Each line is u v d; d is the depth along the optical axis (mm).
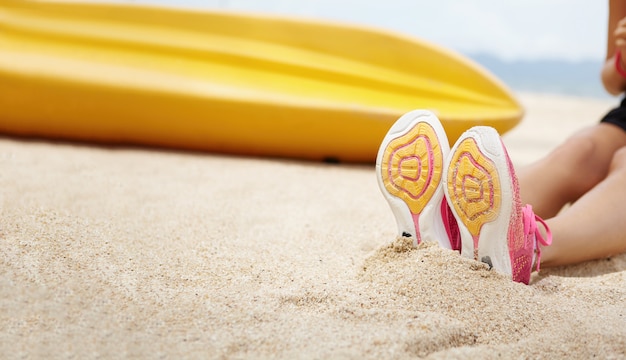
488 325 1324
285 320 1310
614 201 1559
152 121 2541
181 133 2564
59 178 2027
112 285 1391
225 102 2451
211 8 2770
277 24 2709
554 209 1680
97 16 2752
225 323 1299
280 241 1668
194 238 1646
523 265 1454
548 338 1292
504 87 2719
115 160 2348
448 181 1443
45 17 2744
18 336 1242
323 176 2299
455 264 1420
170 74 2574
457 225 1502
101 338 1250
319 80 2637
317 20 2715
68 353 1215
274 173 2295
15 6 2756
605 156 1702
